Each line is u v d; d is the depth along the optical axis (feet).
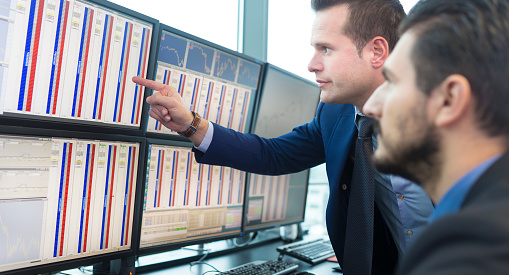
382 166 1.48
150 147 3.85
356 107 3.60
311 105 6.38
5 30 2.80
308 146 4.38
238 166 4.00
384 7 3.18
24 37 2.90
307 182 6.53
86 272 3.97
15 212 2.91
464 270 0.87
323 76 3.35
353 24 3.16
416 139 1.33
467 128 1.24
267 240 6.24
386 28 3.17
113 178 3.53
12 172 2.89
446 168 1.32
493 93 1.19
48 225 3.11
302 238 6.76
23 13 2.88
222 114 4.68
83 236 3.34
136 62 3.63
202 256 4.92
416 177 1.45
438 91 1.27
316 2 3.36
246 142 4.04
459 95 1.21
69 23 3.13
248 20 7.20
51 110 3.11
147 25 3.65
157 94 3.47
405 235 3.59
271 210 5.75
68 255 3.25
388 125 1.40
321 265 5.13
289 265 4.71
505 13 1.24
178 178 4.17
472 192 1.14
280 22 7.98
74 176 3.25
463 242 0.94
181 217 4.25
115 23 3.42
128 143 3.62
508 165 1.11
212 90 4.47
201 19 6.34
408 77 1.35
